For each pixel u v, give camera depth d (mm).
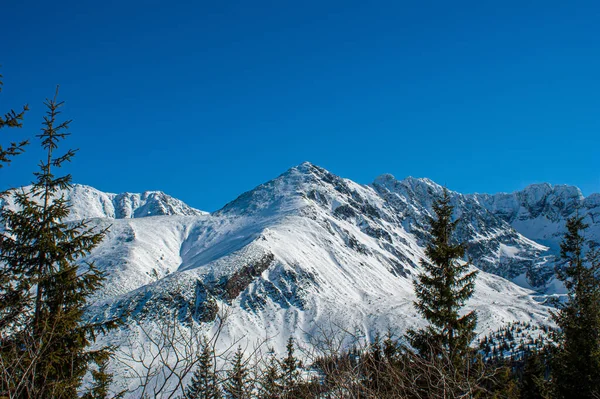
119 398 11250
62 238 13109
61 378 10648
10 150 11289
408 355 7555
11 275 11789
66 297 12422
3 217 12438
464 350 14727
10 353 7000
